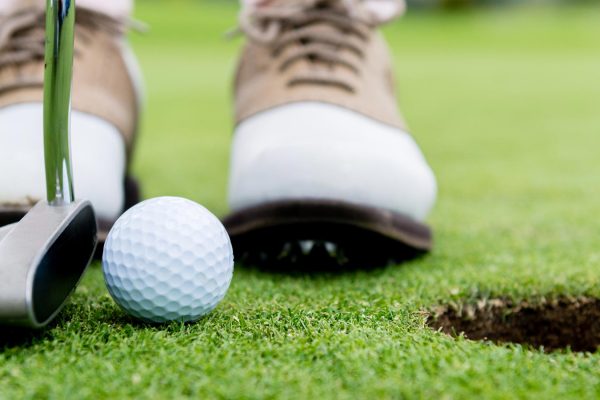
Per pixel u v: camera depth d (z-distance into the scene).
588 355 0.45
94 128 0.54
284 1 0.60
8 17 0.57
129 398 0.39
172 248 0.45
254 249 0.54
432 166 0.89
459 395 0.40
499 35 4.23
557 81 2.12
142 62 2.73
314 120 0.55
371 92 0.58
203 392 0.40
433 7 6.73
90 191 0.51
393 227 0.53
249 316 0.47
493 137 1.13
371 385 0.40
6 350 0.42
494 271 0.53
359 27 0.60
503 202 0.71
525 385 0.41
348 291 0.51
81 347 0.43
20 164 0.50
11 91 0.55
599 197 0.73
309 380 0.40
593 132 1.18
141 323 0.45
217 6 6.88
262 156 0.53
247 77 0.61
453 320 0.51
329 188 0.52
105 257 0.45
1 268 0.41
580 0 7.53
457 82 2.10
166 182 0.77
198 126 1.26
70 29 0.43
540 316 0.51
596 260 0.55
